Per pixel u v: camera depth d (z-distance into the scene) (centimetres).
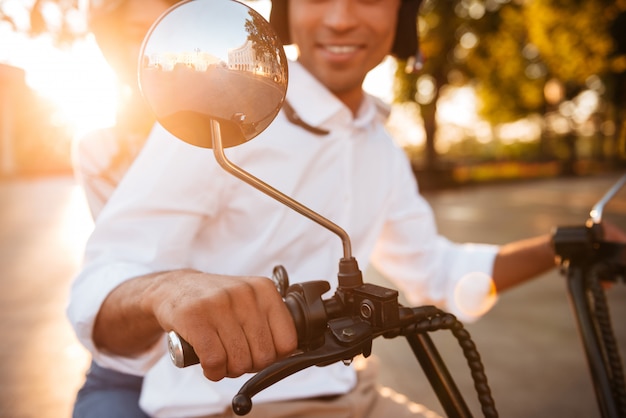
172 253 112
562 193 1988
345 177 134
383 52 135
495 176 2892
